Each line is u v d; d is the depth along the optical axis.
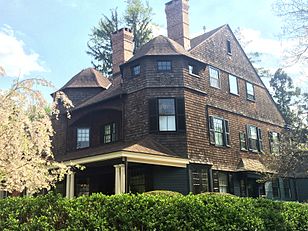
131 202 6.43
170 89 16.44
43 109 7.73
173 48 17.30
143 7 35.09
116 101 17.98
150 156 13.94
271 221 8.20
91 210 6.29
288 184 22.89
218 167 17.31
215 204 7.23
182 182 15.33
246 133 20.50
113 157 13.48
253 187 19.81
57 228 6.19
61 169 8.66
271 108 24.09
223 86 19.66
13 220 6.30
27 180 7.53
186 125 16.12
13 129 6.98
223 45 20.84
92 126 20.47
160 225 6.35
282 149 17.88
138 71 17.31
